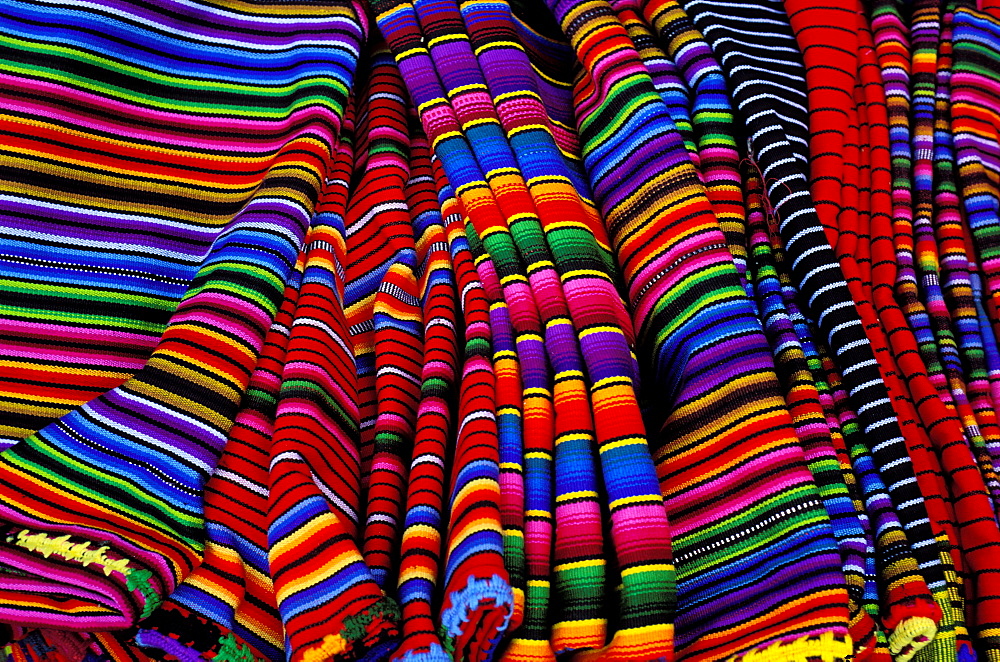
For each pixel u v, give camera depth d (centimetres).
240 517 51
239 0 71
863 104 75
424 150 73
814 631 46
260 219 59
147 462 50
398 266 64
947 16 81
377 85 75
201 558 49
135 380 52
